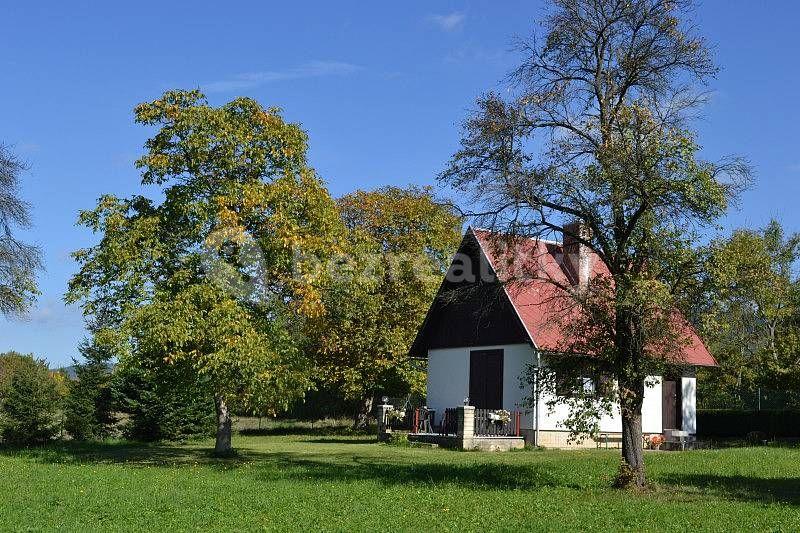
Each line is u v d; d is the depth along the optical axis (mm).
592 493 18031
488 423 32312
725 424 41938
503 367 33875
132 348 22922
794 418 39719
